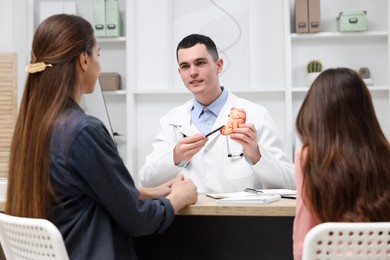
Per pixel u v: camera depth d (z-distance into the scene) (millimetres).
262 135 2191
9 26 3352
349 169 958
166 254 1517
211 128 2215
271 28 3219
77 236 1067
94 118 1110
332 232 869
